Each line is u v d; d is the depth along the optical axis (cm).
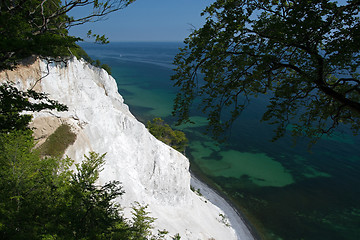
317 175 4928
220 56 790
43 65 2422
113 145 3041
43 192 1334
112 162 2917
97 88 3212
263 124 7350
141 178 3195
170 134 5400
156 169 3300
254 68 739
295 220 3712
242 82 784
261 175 4894
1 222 939
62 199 1271
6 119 1175
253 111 8262
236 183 4606
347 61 722
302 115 980
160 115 8406
